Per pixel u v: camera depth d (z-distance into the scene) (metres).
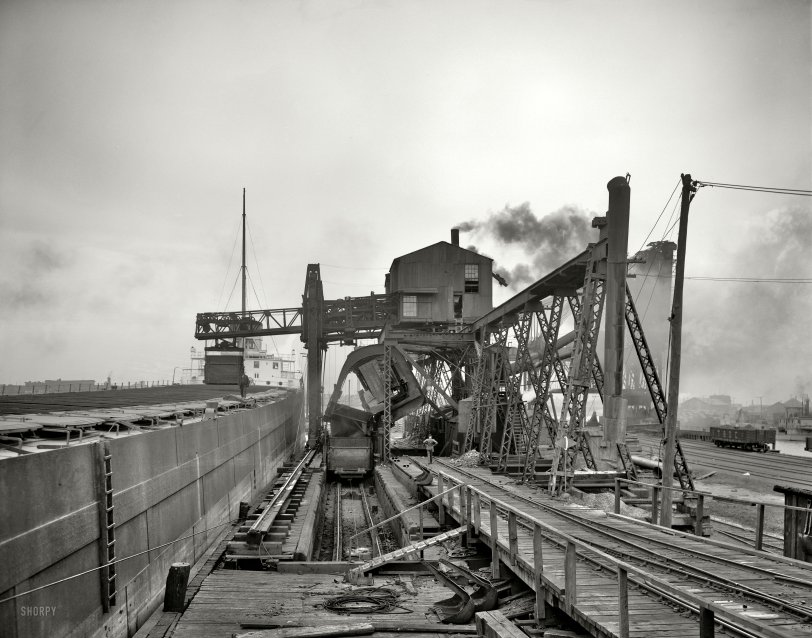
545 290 23.38
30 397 22.12
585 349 19.19
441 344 35.06
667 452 15.44
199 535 16.17
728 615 5.02
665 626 7.20
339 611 9.91
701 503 13.30
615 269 18.19
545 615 9.17
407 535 16.42
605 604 8.06
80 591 9.06
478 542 13.86
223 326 55.59
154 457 12.62
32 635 7.71
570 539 8.09
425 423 48.44
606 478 19.34
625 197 18.06
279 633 8.66
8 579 7.29
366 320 51.25
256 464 28.44
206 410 18.80
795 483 26.70
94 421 11.95
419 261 49.47
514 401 26.97
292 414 52.97
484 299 49.50
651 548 11.20
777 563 9.77
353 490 32.66
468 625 9.20
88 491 9.48
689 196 16.05
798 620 7.05
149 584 11.91
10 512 7.39
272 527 16.70
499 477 23.81
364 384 42.88
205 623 9.38
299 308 54.12
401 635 8.84
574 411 19.14
